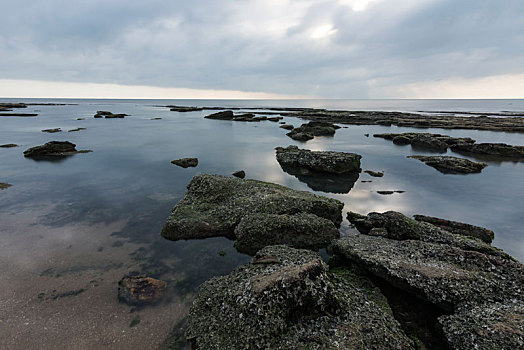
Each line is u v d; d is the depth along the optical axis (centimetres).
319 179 1934
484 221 1288
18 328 621
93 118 6469
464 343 554
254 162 2377
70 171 1977
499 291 670
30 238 1020
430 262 780
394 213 1104
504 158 2669
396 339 568
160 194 1534
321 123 4916
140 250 966
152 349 583
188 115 7938
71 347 582
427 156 2572
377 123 5928
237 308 614
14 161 2248
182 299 730
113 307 692
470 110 12625
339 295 671
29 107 11181
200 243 1027
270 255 827
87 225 1142
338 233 1070
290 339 552
